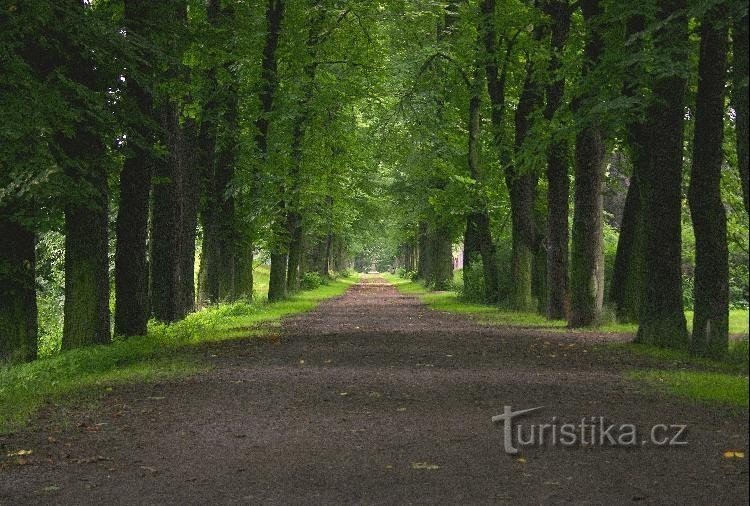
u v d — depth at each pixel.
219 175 34.75
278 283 45.31
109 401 12.05
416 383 13.26
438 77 38.03
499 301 38.69
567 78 22.69
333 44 38.03
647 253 18.97
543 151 22.62
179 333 22.86
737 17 9.25
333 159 41.16
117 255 21.86
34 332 18.66
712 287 16.73
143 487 7.27
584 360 16.36
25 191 15.96
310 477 7.45
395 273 142.38
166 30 20.11
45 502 6.88
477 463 7.83
